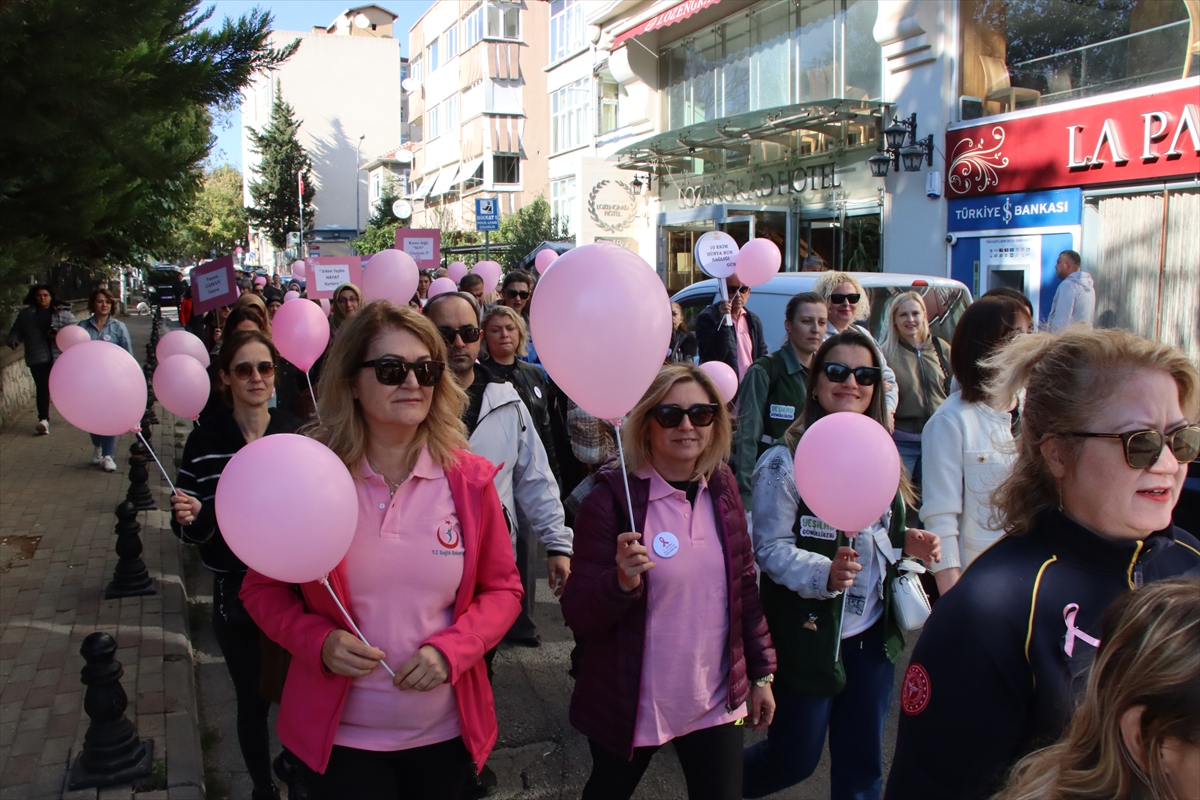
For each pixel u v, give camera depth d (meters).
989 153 12.19
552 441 4.78
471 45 37.56
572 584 2.76
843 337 3.23
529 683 4.72
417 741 2.35
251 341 3.54
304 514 2.12
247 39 5.87
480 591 2.52
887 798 1.77
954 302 7.60
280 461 2.16
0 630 5.09
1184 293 10.20
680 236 18.97
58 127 5.16
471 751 2.41
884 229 13.98
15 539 6.93
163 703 4.14
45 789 3.45
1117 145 10.66
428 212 44.00
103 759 3.50
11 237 6.16
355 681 2.33
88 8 4.86
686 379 2.78
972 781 1.63
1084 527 1.71
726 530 2.79
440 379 2.51
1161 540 1.77
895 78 13.61
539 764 3.93
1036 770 1.26
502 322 4.54
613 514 2.77
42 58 4.84
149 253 16.44
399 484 2.44
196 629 5.57
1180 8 10.48
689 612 2.70
